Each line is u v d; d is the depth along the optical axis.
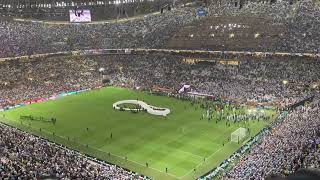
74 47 146.12
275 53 121.12
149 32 153.50
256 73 118.19
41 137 73.94
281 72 114.88
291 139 54.78
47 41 145.25
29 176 39.09
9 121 87.06
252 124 81.25
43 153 53.41
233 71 123.12
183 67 133.75
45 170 43.56
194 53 136.75
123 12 165.38
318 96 93.81
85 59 145.62
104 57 147.88
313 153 44.25
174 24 153.00
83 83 127.50
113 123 84.44
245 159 52.94
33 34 146.62
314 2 137.25
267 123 81.50
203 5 161.25
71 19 148.12
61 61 141.50
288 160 45.19
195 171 57.44
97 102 106.25
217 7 155.25
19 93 112.19
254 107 96.69
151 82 126.06
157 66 137.75
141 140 72.25
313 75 108.94
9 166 41.31
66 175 43.91
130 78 132.00
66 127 81.69
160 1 171.12
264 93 103.94
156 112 90.81
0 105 101.69
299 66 115.12
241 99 102.44
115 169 55.53
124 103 100.94
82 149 67.25
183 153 65.12
